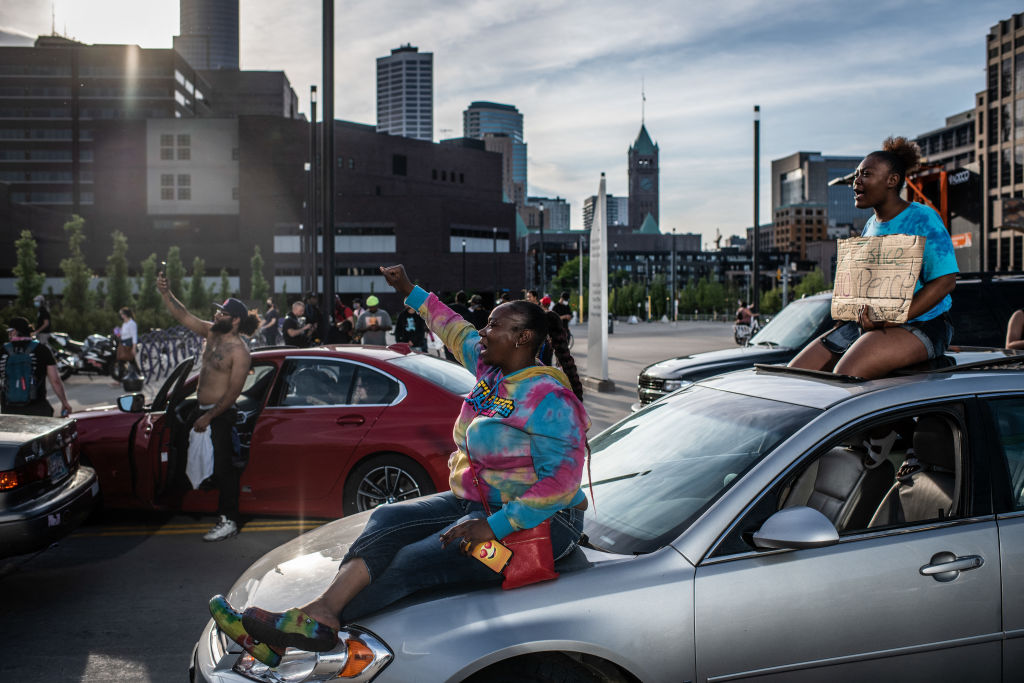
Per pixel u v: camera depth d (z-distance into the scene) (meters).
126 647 4.24
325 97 13.86
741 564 2.53
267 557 3.15
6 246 83.75
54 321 28.58
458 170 118.31
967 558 2.69
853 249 3.64
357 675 2.28
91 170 127.38
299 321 16.61
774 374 3.54
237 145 104.38
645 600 2.42
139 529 6.53
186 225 103.62
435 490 5.81
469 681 2.30
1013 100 78.44
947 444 2.97
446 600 2.43
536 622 2.32
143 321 35.84
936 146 140.25
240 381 5.86
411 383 6.07
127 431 6.24
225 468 5.93
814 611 2.54
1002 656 2.71
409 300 3.10
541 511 2.41
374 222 92.75
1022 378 2.98
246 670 2.43
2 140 127.81
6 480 4.46
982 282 8.45
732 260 199.25
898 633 2.61
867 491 3.15
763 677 2.50
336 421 5.96
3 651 4.20
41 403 8.35
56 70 128.75
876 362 3.35
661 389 9.09
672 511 2.82
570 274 129.88
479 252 99.88
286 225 94.75
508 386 2.55
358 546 2.50
